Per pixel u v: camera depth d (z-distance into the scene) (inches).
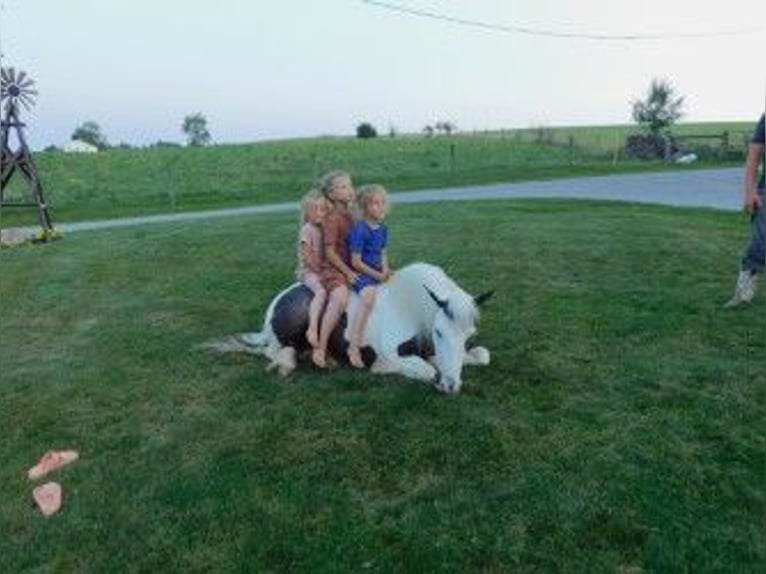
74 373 192.9
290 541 124.4
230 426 156.5
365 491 133.6
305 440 148.2
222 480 139.9
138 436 159.2
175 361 192.2
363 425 150.1
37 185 498.9
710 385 157.4
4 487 150.4
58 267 313.1
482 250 279.3
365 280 168.6
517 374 166.6
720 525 119.9
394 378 167.3
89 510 138.6
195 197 821.9
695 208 412.8
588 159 1240.8
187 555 124.9
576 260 257.8
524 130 1820.9
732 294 211.6
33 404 178.4
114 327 224.5
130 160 1251.8
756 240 192.7
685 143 1178.0
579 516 122.7
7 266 328.5
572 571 113.7
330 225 170.1
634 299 210.7
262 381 173.2
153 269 291.0
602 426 144.5
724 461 133.6
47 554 130.3
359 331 168.1
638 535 119.0
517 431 144.5
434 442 142.8
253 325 214.8
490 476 133.4
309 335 171.3
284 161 1240.8
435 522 124.5
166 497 137.9
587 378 163.2
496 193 616.7
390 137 1756.9
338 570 117.9
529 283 231.3
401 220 369.4
